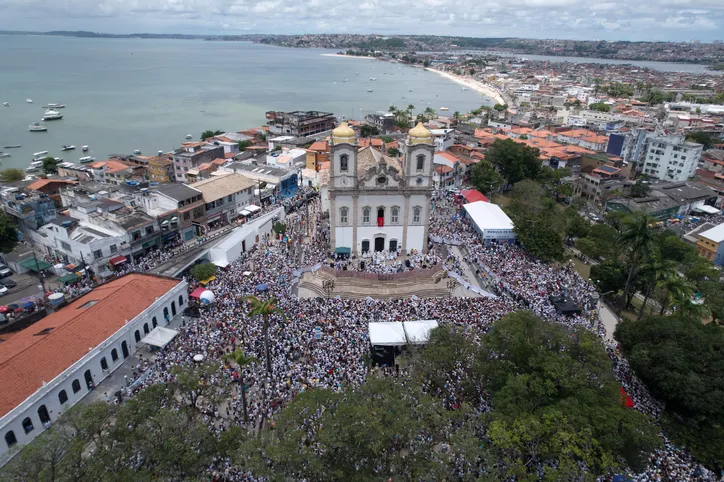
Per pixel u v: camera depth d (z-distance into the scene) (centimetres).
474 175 13162
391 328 5903
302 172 13325
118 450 3694
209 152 14425
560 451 3931
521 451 4131
